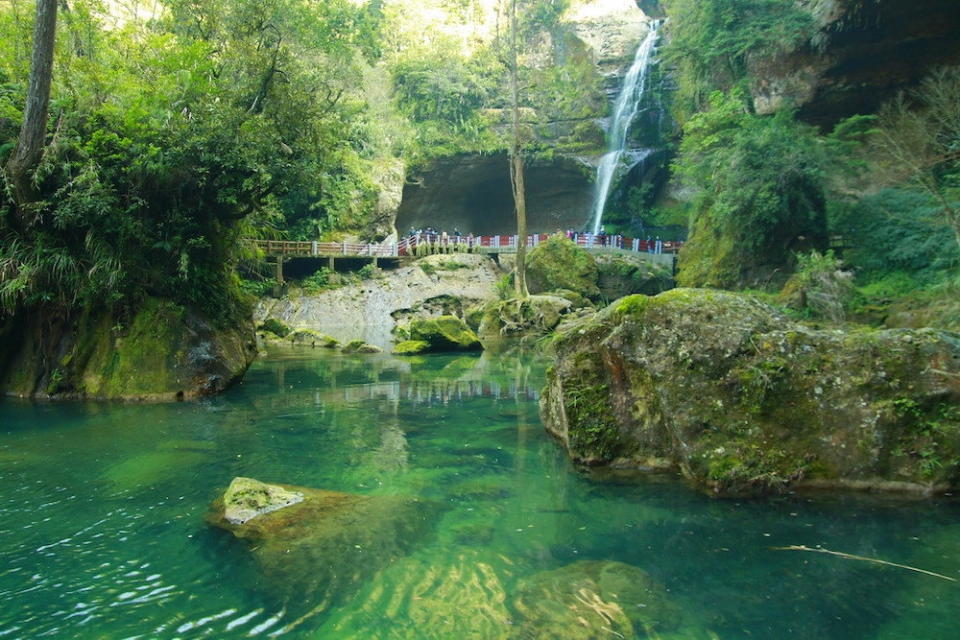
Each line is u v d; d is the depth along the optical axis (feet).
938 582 10.98
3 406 28.86
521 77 129.59
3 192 29.07
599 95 126.82
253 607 10.37
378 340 69.67
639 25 130.72
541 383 36.94
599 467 18.40
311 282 90.02
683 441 16.74
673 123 115.65
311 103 39.86
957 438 15.46
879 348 16.79
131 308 32.17
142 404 29.66
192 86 33.40
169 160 31.30
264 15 39.45
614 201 119.14
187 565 12.00
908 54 58.34
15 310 31.94
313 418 26.58
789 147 58.54
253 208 37.17
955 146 41.63
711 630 9.52
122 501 15.83
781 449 16.15
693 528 13.70
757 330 17.67
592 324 19.86
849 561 11.93
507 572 11.59
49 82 27.96
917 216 49.78
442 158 121.29
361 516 14.42
